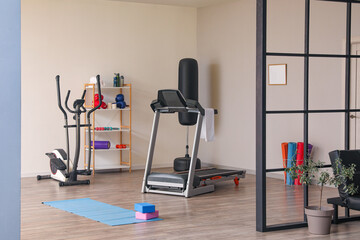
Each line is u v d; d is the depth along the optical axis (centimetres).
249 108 903
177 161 926
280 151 842
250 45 898
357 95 733
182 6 1010
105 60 938
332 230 498
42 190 737
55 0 893
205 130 750
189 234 482
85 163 904
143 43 974
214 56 985
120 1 949
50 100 890
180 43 1012
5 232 289
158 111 721
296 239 462
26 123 873
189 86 931
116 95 940
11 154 290
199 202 648
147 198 677
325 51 768
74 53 911
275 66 847
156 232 491
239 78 925
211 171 792
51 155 852
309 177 496
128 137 964
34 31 877
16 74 290
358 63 731
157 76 989
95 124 934
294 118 814
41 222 534
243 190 741
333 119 756
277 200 657
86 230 499
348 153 499
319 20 777
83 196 690
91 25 925
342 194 486
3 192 288
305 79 500
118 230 498
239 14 923
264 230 489
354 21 724
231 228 506
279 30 843
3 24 286
